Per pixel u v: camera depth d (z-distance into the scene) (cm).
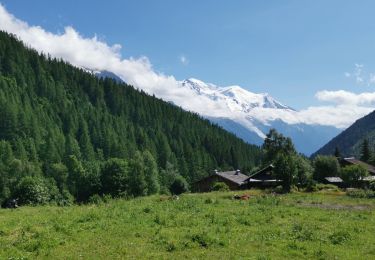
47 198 8975
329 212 3922
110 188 11544
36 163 16912
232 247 2166
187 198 5475
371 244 2338
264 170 10862
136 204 4319
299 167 9244
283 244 2258
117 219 3020
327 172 12088
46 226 2702
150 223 2853
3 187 12375
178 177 14225
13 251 1992
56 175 15138
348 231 2744
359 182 10062
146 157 14025
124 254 1988
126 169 11775
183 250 2091
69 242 2212
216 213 3578
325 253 2081
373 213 3962
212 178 11694
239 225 2898
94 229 2589
